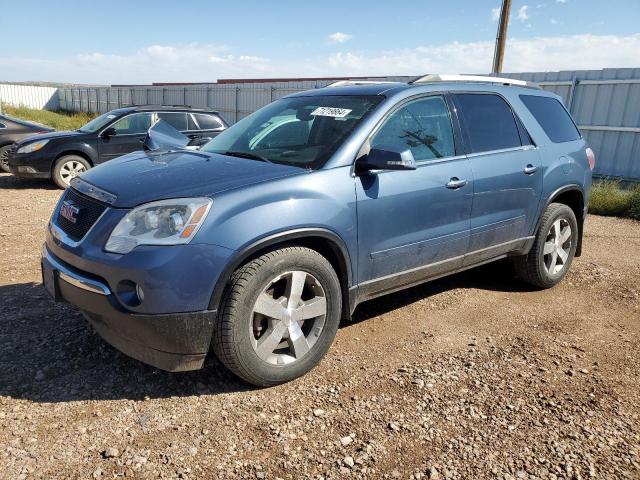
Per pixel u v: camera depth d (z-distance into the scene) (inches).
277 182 119.5
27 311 158.1
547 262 194.7
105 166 140.3
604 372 134.2
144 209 109.5
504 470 96.4
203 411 112.3
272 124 157.5
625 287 202.2
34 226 270.5
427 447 102.6
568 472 96.0
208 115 440.5
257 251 116.0
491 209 164.9
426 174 144.2
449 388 124.2
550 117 194.2
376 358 138.6
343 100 152.0
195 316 108.6
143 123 418.0
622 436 107.0
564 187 189.8
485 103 170.6
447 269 160.4
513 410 115.6
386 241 137.7
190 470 94.3
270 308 117.7
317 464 97.0
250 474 93.9
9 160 395.9
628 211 366.0
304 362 125.3
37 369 125.9
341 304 132.0
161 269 104.9
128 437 102.8
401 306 176.6
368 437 105.0
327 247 130.3
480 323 164.4
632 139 511.5
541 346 148.9
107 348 136.9
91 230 113.8
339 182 127.0
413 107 149.3
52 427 104.8
